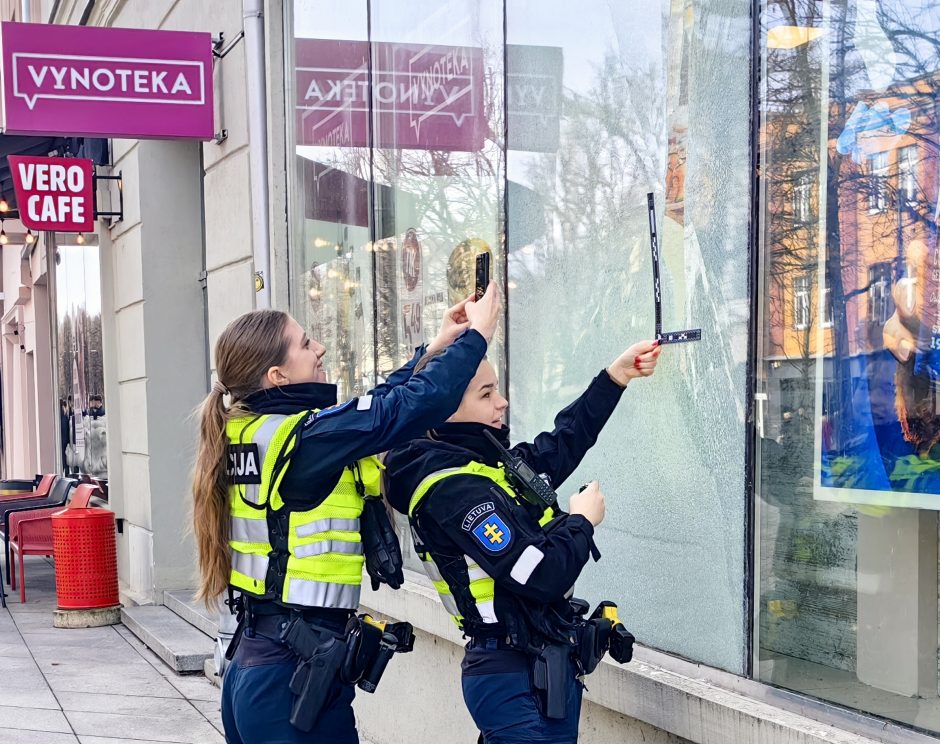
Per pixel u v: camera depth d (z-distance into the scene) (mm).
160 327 9586
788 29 3104
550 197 4293
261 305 6902
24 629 9086
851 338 2879
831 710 2898
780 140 3139
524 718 2617
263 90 6875
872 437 2816
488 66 4773
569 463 3133
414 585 5109
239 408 2904
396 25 5648
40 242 17438
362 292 6086
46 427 18844
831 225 2945
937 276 2607
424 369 2758
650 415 3643
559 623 2646
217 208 7824
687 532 3475
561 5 4223
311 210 6652
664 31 3629
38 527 10773
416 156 5449
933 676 2664
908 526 2738
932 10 2625
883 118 2773
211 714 6316
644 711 3402
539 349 4359
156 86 7383
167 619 8742
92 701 6625
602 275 3957
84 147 11234
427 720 4969
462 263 4988
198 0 8188
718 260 3367
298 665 2734
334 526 2807
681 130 3539
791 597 3104
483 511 2572
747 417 3240
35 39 7156
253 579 2814
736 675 3254
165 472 9555
